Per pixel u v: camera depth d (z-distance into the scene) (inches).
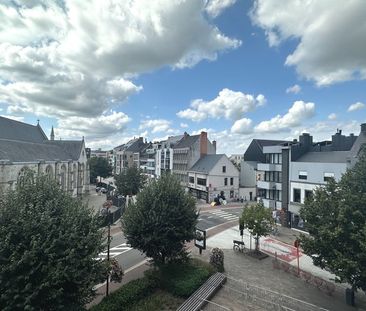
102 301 539.2
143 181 1867.6
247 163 2449.6
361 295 710.5
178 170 2741.1
